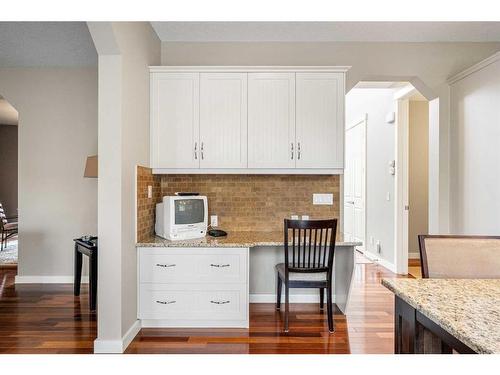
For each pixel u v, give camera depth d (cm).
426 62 368
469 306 122
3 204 905
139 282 290
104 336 253
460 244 177
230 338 274
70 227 440
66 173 440
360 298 373
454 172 354
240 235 336
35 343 265
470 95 325
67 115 439
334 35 351
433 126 380
